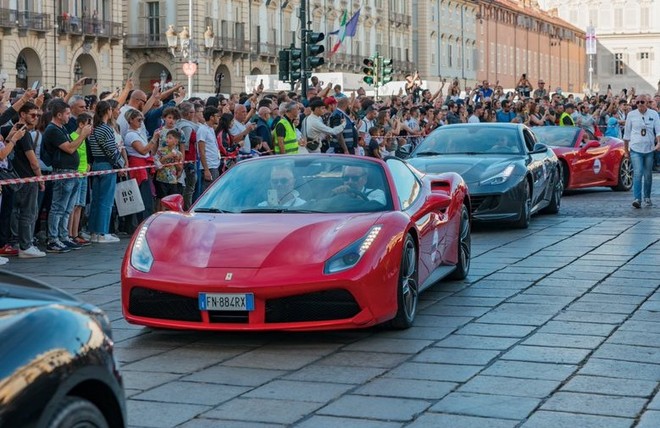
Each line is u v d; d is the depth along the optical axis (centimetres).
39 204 1215
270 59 6444
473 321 784
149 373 634
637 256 1137
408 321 754
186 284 691
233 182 834
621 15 12675
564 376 615
